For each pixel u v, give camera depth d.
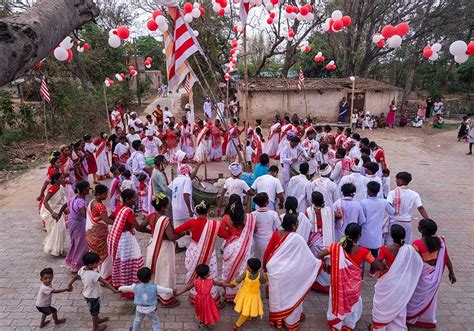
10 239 8.21
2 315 5.68
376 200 6.37
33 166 14.44
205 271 5.18
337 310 5.04
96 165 11.45
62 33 2.29
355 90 24.33
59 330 5.38
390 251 4.95
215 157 14.55
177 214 7.19
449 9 25.94
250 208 7.99
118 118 19.80
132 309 5.85
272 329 5.42
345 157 8.92
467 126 20.17
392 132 23.03
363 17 26.00
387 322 5.04
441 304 6.11
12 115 18.05
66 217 7.62
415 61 27.83
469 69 30.89
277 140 14.34
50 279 5.25
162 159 7.55
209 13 23.98
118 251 5.94
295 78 26.72
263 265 5.50
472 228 9.05
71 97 19.86
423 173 13.92
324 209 6.05
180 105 34.75
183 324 5.52
